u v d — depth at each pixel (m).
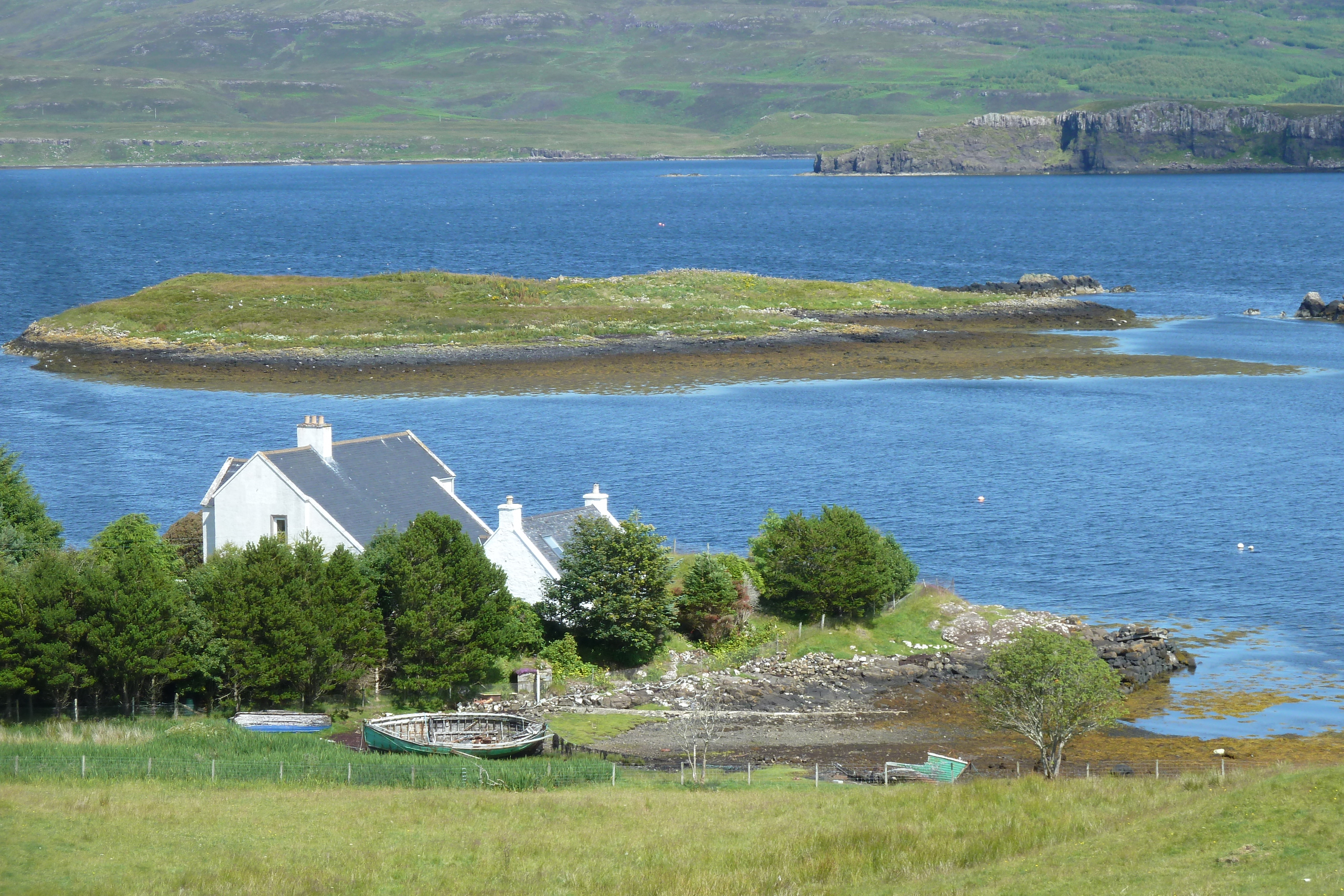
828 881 82.06
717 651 148.75
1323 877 71.19
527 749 117.56
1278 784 86.62
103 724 117.31
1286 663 148.75
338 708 128.62
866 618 158.62
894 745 126.44
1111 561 184.25
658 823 95.06
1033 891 75.75
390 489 154.25
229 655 125.88
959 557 185.38
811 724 132.75
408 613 129.12
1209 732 129.12
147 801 96.25
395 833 92.00
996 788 100.50
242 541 146.75
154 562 133.75
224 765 106.12
